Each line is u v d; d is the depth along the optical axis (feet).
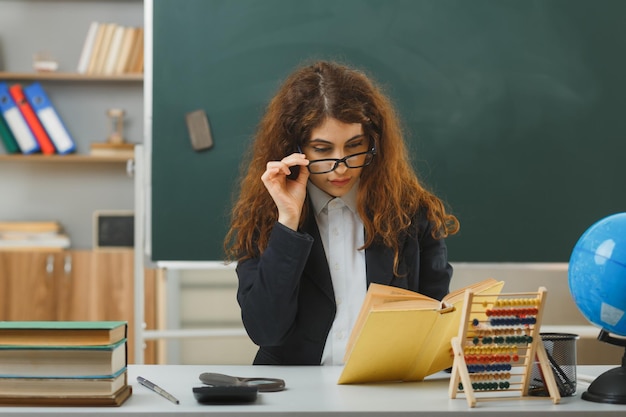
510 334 4.55
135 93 14.42
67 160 13.79
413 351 4.86
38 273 12.57
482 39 10.28
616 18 10.32
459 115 10.26
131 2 14.37
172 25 10.18
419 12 10.27
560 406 4.33
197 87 10.18
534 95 10.30
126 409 4.17
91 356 4.27
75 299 12.57
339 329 6.16
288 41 10.25
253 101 10.19
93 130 14.37
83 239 14.35
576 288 4.41
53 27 14.34
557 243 10.25
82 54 13.99
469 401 4.26
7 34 14.33
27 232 13.35
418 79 10.25
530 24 10.29
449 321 4.76
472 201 10.23
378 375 4.93
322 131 5.78
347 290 6.25
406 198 6.35
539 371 4.60
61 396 4.27
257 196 6.19
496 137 10.27
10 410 4.13
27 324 4.43
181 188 10.12
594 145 10.30
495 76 10.28
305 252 5.59
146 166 10.16
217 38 10.21
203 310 12.42
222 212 10.11
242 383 4.73
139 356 10.41
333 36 10.25
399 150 6.43
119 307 12.57
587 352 12.22
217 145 10.15
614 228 4.33
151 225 10.12
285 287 5.59
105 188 14.42
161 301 11.87
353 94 5.93
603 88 10.31
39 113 13.69
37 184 14.37
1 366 4.31
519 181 10.26
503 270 12.16
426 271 6.40
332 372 5.43
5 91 13.67
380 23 10.26
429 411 4.12
